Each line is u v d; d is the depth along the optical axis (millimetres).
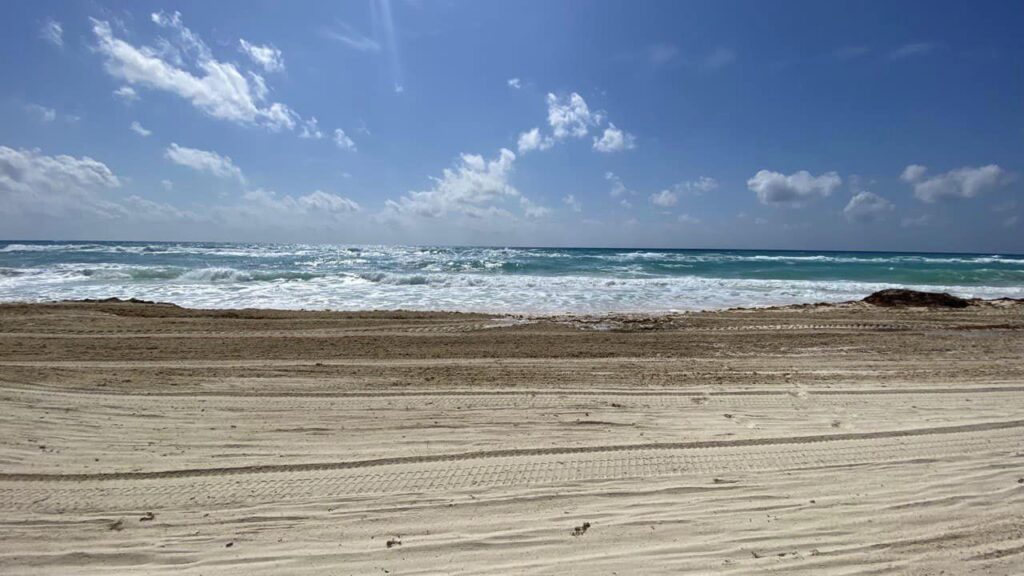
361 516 3910
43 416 5914
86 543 3590
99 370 7930
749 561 3365
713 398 6723
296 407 6332
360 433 5523
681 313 15148
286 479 4488
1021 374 7980
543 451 5043
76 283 22688
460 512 3963
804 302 18812
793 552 3453
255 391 6984
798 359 9094
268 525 3801
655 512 3947
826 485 4340
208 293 19844
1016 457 4852
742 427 5656
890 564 3320
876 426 5656
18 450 5012
